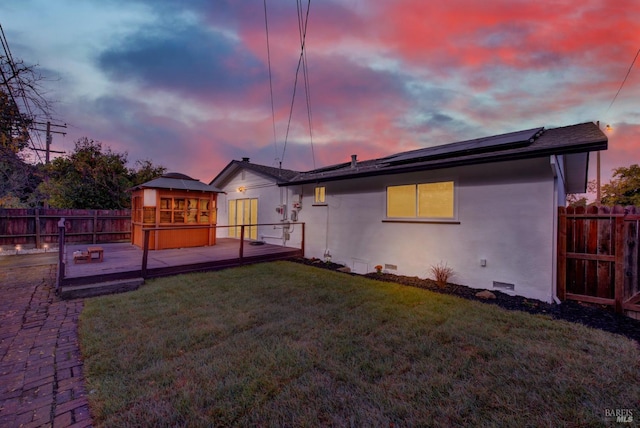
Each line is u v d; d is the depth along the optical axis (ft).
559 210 16.48
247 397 7.39
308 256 31.32
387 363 9.16
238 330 11.77
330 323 12.58
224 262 24.59
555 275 16.21
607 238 15.23
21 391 7.75
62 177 46.73
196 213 33.71
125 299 15.74
